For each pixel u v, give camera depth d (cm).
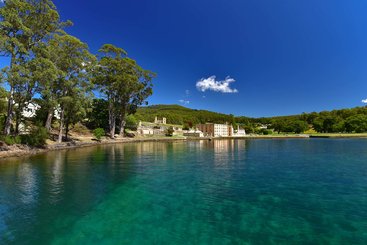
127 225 855
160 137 8106
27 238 751
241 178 1666
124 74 5528
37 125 3406
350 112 16738
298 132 15938
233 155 3253
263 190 1339
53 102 3020
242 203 1108
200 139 9344
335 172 1905
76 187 1364
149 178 1641
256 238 758
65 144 3778
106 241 737
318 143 6494
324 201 1141
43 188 1328
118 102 6066
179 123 17512
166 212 988
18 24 2577
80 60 3556
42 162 2255
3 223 861
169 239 750
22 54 2697
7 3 2569
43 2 2939
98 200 1135
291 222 885
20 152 2666
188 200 1150
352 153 3522
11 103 2756
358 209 1028
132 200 1143
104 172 1836
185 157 2953
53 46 3200
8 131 2747
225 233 793
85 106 4025
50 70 2728
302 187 1414
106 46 5459
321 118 16062
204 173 1841
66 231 802
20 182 1451
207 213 977
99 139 5262
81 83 3725
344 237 766
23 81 2528
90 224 861
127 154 3178
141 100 6450
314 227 841
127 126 8388
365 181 1577
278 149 4394
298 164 2366
